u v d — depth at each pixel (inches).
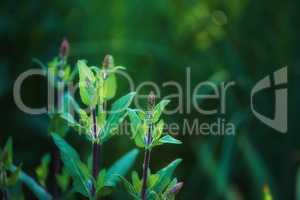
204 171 45.3
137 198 27.3
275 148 48.3
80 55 50.4
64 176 32.2
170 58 51.2
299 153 47.6
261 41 51.3
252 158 45.1
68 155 27.7
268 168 47.9
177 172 47.1
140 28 54.0
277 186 47.1
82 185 27.7
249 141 46.3
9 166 30.0
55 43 51.3
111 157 45.7
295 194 46.8
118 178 28.8
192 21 55.4
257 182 44.4
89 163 29.4
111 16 52.9
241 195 45.6
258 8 52.1
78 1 53.2
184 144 48.2
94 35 52.6
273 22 51.6
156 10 54.6
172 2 55.3
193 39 55.3
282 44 50.4
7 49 50.6
